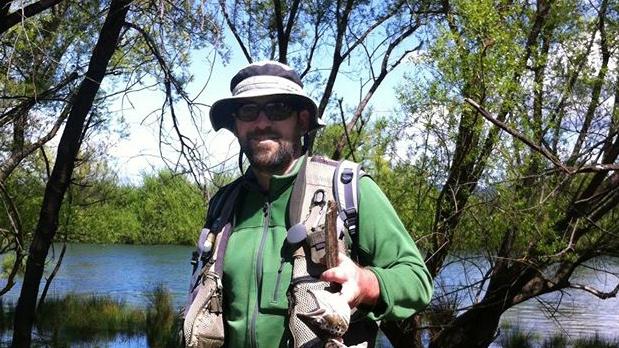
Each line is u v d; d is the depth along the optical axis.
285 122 2.15
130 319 16.47
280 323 1.99
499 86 7.02
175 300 20.53
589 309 20.75
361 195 2.02
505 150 7.62
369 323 1.93
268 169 2.14
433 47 7.32
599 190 8.87
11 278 8.64
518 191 7.83
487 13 6.98
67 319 15.95
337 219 1.98
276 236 2.07
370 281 1.80
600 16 8.12
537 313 19.48
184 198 12.68
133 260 40.34
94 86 8.34
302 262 1.97
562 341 15.27
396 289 1.84
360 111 9.20
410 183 8.50
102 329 15.69
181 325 2.15
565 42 8.27
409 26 9.29
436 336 9.74
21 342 8.42
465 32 7.41
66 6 8.71
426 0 8.94
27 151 9.82
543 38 8.55
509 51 7.16
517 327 16.94
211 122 2.31
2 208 10.70
